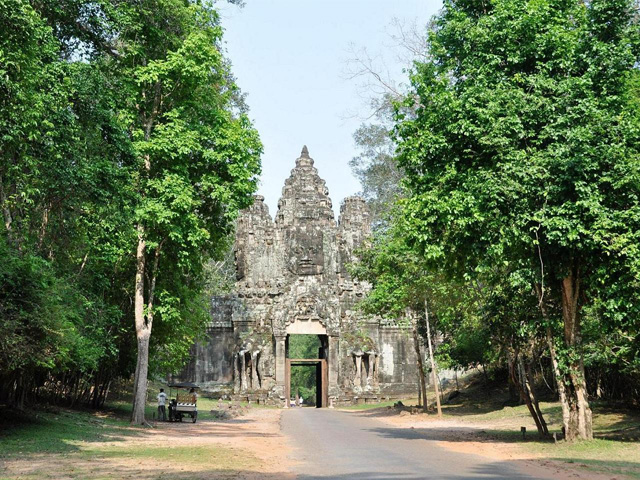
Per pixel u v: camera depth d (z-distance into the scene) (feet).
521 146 75.72
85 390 129.90
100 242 100.01
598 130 70.64
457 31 80.64
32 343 72.90
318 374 235.61
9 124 70.03
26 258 72.79
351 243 233.35
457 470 52.03
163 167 103.55
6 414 84.94
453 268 86.89
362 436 90.12
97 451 64.54
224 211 111.34
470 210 73.10
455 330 154.71
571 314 75.97
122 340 127.34
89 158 82.74
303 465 55.98
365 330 228.43
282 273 227.81
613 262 69.15
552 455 64.23
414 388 227.40
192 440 81.41
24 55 69.56
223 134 106.52
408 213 81.35
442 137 77.61
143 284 110.32
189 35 105.09
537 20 75.87
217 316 225.56
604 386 131.34
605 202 71.00
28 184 75.61
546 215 71.31
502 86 75.97
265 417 148.46
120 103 99.76
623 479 47.65
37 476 47.06
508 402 154.40
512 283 76.13
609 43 74.69
